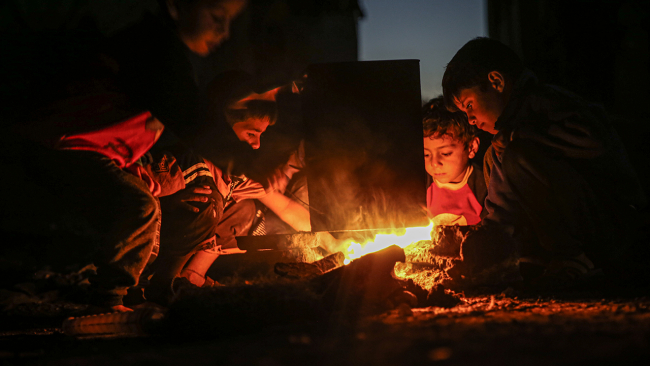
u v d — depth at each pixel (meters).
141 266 2.43
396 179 2.70
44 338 1.97
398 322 1.60
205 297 1.78
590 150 2.71
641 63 4.37
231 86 2.95
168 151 3.00
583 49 4.66
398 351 1.14
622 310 1.65
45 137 2.42
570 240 2.65
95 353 1.57
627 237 2.83
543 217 2.71
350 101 2.71
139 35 2.67
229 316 1.73
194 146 3.00
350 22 4.14
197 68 3.13
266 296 1.82
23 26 3.87
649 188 3.90
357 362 1.07
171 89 2.67
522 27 5.04
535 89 2.91
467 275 2.57
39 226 3.72
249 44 3.16
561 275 2.60
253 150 3.10
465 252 2.58
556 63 4.79
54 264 3.47
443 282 2.54
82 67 2.56
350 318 1.74
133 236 2.39
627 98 4.46
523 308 1.84
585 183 2.70
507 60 2.99
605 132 2.81
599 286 2.47
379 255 2.00
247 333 1.71
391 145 2.70
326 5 3.78
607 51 4.63
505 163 2.80
